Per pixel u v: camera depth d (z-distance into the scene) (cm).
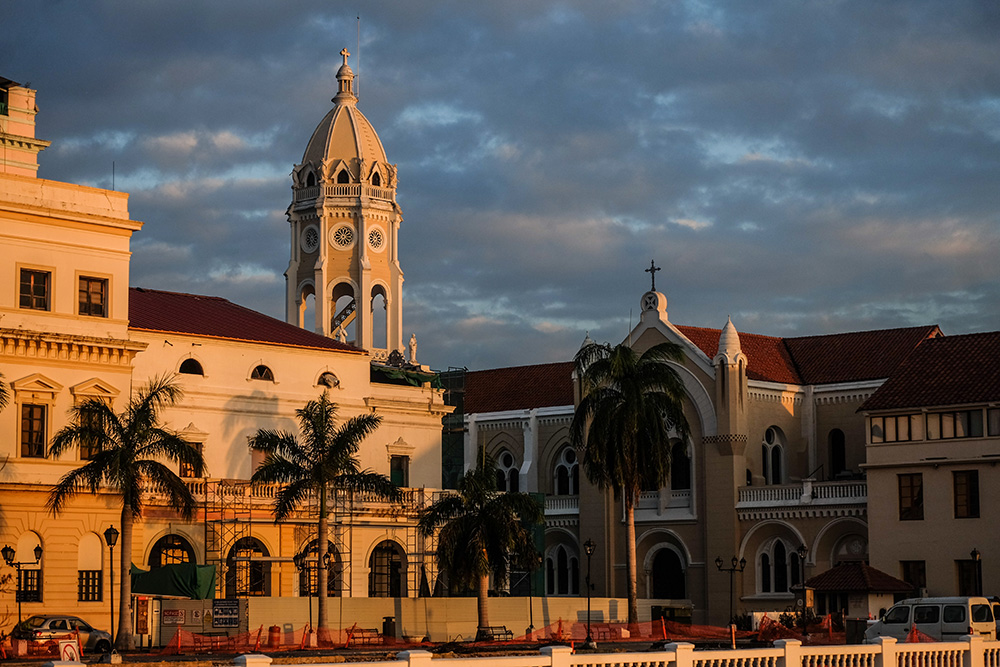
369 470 8150
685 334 9019
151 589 6500
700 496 8588
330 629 6531
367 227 11856
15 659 5409
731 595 7731
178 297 8362
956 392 7475
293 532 7481
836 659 3088
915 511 7506
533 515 6969
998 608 5850
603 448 7081
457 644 6228
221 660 5216
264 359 7888
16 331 6512
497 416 9944
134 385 7250
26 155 7262
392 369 9788
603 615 7756
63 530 6575
